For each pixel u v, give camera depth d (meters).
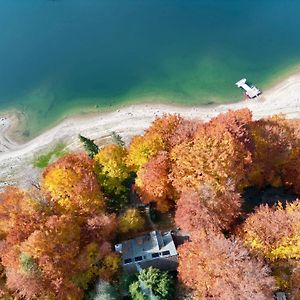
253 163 74.06
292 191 78.50
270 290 55.66
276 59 119.62
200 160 67.38
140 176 70.19
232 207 65.25
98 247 63.66
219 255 57.94
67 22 147.50
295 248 59.94
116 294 60.91
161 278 61.06
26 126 117.06
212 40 128.62
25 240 61.78
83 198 67.94
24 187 97.81
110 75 124.88
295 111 104.88
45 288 59.62
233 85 115.12
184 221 64.12
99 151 82.81
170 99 114.75
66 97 121.75
